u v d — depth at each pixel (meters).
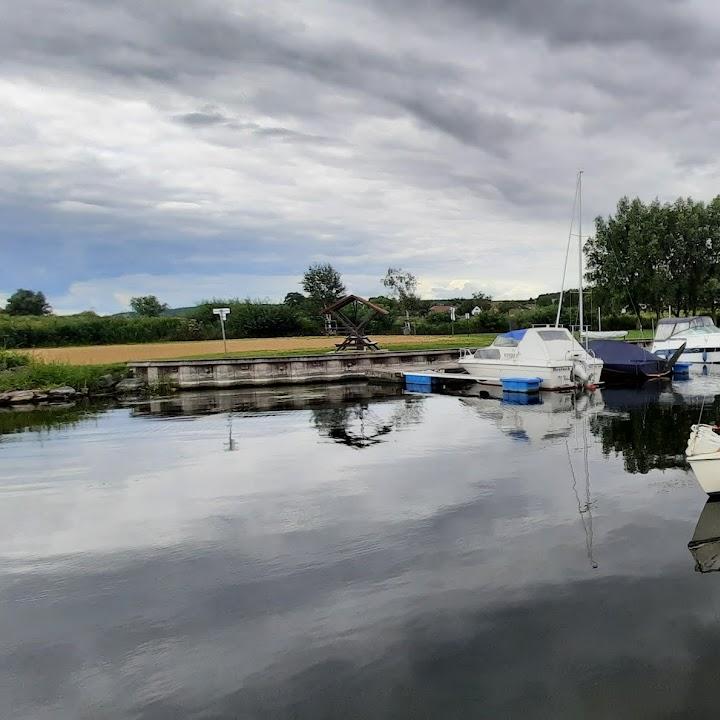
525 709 4.61
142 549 8.27
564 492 10.25
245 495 10.74
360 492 10.66
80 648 5.76
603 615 5.97
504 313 66.31
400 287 69.44
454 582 6.84
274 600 6.58
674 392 23.84
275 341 52.38
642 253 47.38
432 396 25.34
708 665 5.09
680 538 7.97
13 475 12.84
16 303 77.31
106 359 36.78
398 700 4.77
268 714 4.67
